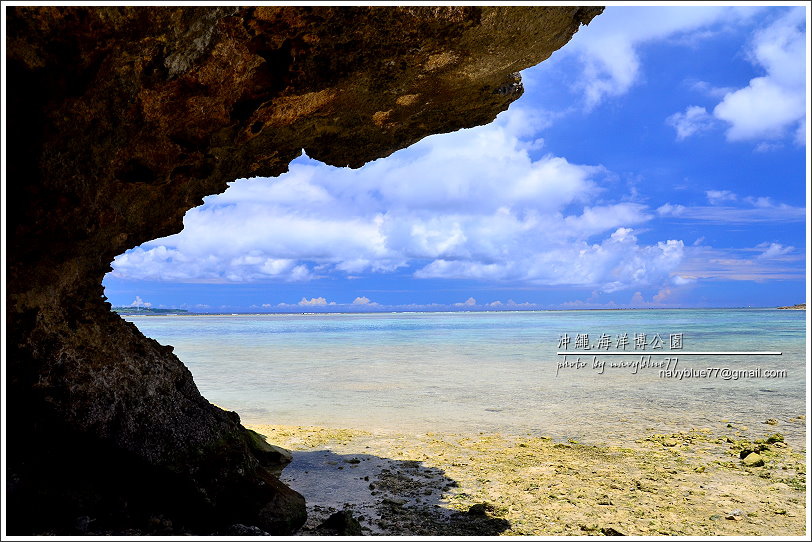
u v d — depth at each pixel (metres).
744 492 6.33
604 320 77.00
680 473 7.07
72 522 4.47
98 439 4.64
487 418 10.66
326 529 5.01
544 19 4.98
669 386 14.34
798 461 7.49
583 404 12.01
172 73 4.26
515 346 28.80
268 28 4.61
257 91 5.30
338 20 4.65
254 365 20.38
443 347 28.84
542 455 7.96
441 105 6.57
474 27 4.89
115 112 3.98
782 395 12.84
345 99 5.89
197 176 5.68
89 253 4.94
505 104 6.95
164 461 4.88
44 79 3.56
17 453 4.49
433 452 8.16
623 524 5.38
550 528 5.27
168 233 6.27
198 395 5.64
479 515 5.61
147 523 4.76
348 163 7.67
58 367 4.48
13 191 3.82
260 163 6.83
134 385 4.99
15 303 4.22
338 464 7.50
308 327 66.12
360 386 14.82
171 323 91.38
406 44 5.03
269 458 7.39
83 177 4.00
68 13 3.36
